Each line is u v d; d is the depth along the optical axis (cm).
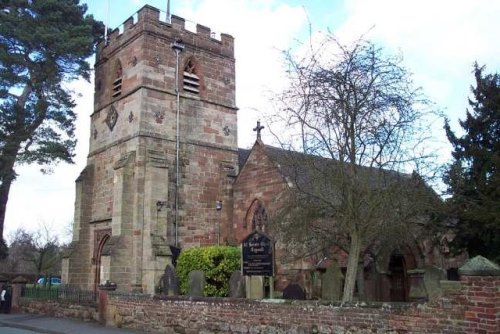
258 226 2928
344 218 1537
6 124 3112
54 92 3325
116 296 2166
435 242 2470
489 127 2527
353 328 1308
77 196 3272
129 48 3206
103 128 3334
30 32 3186
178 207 3027
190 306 1792
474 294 1066
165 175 2931
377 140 1523
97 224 3188
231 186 3197
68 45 3170
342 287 2092
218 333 1672
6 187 3247
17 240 7969
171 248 2869
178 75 3206
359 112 1538
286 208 1692
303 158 1600
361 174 1526
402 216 1556
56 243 7725
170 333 1853
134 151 2959
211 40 3434
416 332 1173
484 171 2325
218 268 2491
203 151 3225
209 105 3325
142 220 2852
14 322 2430
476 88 2605
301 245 1834
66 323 2297
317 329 1389
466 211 2136
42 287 2922
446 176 1773
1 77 3086
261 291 1847
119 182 2878
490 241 2205
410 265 2928
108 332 1936
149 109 3020
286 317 1476
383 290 2744
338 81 1544
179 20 3269
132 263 2798
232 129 3416
